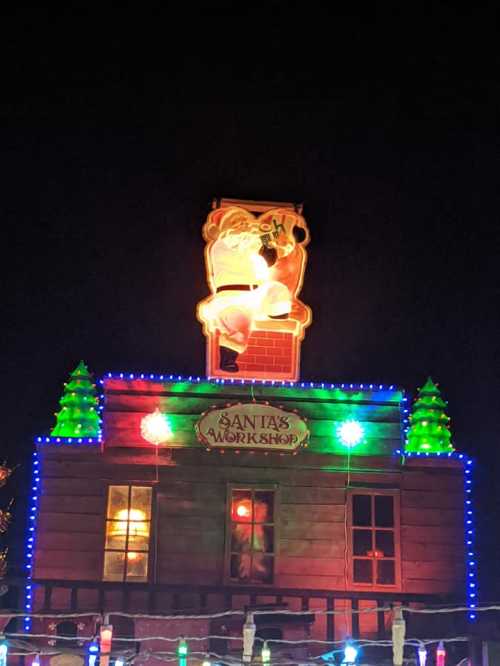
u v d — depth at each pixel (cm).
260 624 1583
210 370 1819
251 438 1744
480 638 1595
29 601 1644
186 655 1202
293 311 1858
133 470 1723
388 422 1767
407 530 1727
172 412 1747
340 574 1700
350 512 1728
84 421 1800
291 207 1902
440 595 1630
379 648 1634
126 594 1614
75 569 1681
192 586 1603
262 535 1716
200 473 1730
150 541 1695
